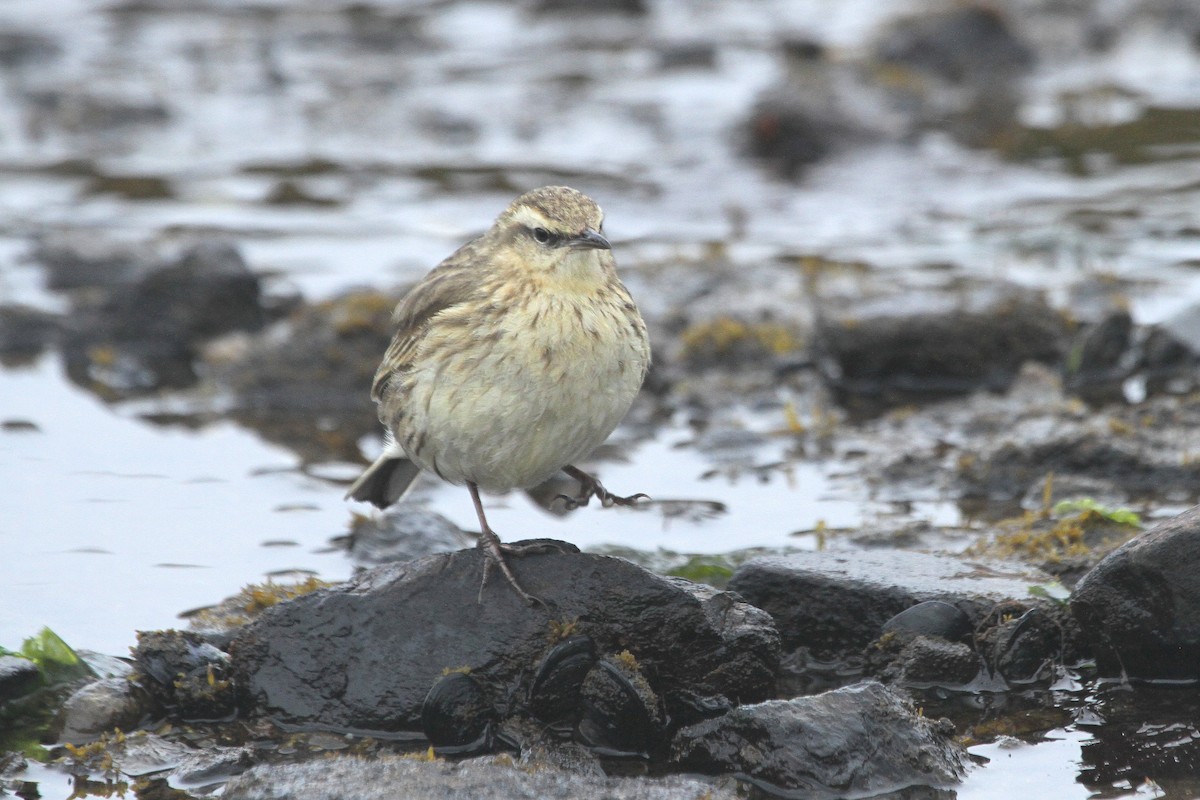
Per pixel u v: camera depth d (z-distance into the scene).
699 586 9.85
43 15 33.91
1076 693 9.78
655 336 17.08
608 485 13.83
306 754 9.21
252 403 16.42
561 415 9.45
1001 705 9.67
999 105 26.25
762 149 24.28
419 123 26.25
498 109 26.97
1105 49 29.48
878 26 30.02
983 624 10.10
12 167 24.42
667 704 9.53
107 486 13.84
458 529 12.60
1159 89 26.91
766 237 20.52
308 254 20.30
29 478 14.01
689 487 13.71
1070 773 8.76
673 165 23.95
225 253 18.19
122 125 26.39
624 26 33.06
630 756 9.20
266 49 31.00
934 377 16.20
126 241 19.19
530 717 9.40
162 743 9.37
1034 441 13.39
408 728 9.39
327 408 16.30
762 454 14.47
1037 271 18.78
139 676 9.82
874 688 9.01
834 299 17.25
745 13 34.06
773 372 16.56
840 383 16.33
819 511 13.02
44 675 10.02
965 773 8.79
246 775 8.41
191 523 12.97
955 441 14.49
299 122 26.59
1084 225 20.28
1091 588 9.83
